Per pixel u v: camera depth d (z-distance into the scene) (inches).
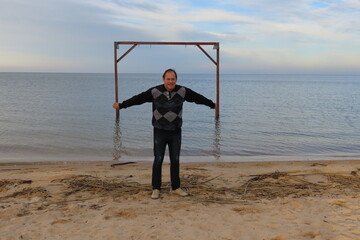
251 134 527.8
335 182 220.2
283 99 1304.1
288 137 506.6
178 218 152.8
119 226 143.0
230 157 369.1
